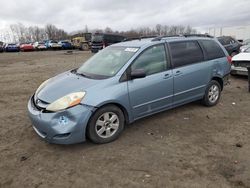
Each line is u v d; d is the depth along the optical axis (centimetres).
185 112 591
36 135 484
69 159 399
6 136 483
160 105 515
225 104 655
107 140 445
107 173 361
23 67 1590
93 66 520
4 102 710
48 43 4331
